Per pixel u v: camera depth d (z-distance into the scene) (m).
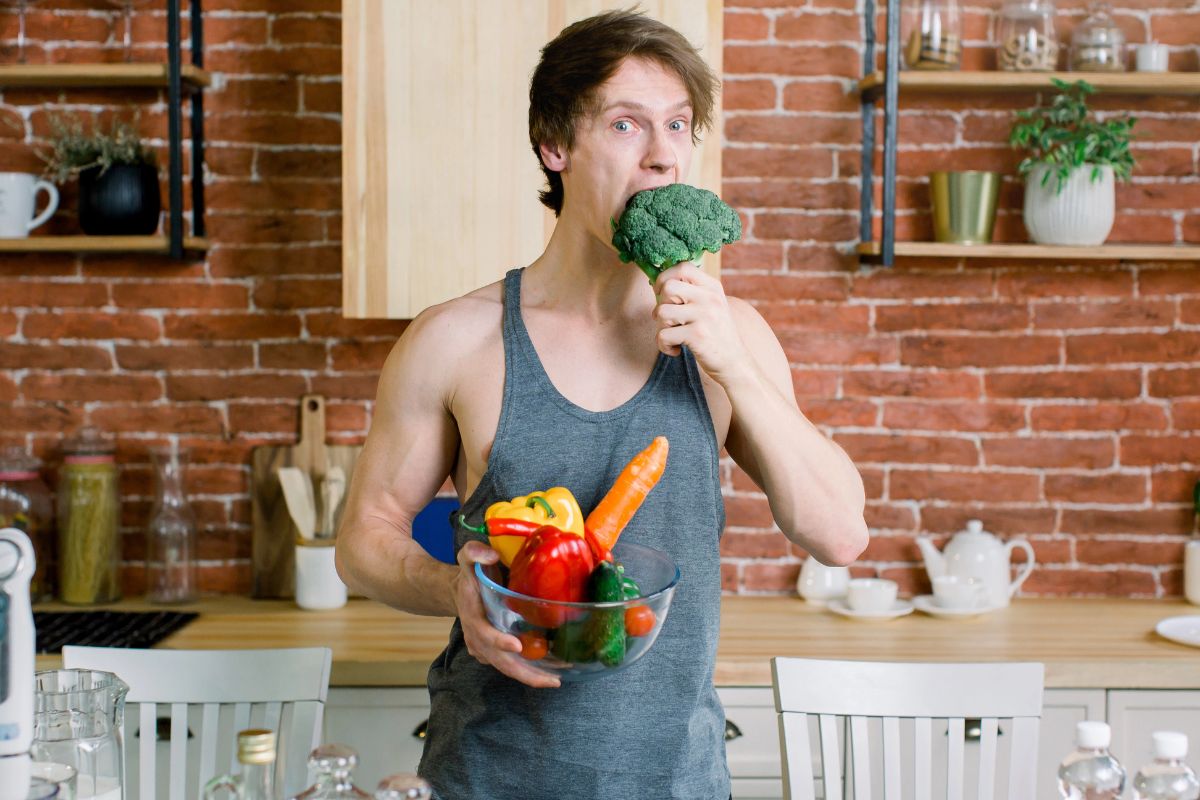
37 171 2.91
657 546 1.44
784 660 1.78
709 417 1.48
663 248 1.32
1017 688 1.76
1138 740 2.40
